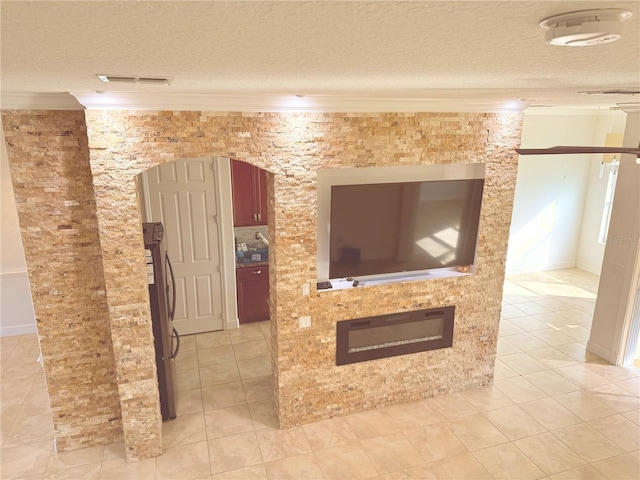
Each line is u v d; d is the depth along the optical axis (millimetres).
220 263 5531
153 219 5141
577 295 6879
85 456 3561
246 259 5781
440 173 4023
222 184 5273
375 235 3785
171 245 5285
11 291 5504
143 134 3004
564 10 736
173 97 2924
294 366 3795
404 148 3619
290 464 3488
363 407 4117
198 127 3098
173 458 3545
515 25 839
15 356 5098
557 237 7816
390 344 4059
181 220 5258
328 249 3871
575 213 7781
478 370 4453
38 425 3936
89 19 741
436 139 3691
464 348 4332
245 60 1235
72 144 3053
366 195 3662
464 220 4008
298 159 3377
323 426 3922
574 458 3566
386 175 3881
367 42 989
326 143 3414
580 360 5035
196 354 5148
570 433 3850
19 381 4613
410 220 3838
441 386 4348
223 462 3508
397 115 3535
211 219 5359
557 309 6387
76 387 3518
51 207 3131
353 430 3871
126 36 888
